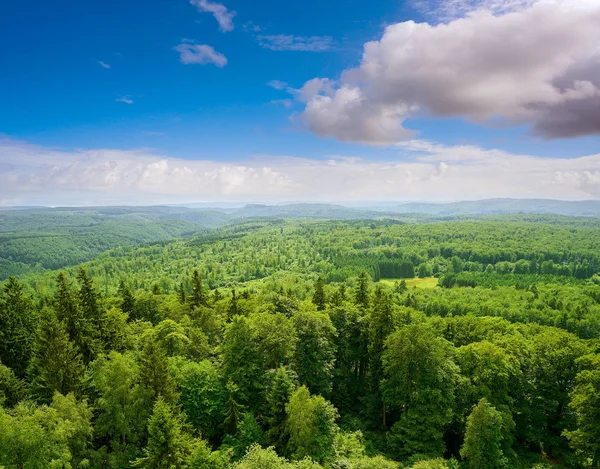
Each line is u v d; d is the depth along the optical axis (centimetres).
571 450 4894
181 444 3319
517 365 5122
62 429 3091
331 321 6106
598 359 4431
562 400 5034
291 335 5191
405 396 4894
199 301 8250
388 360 5203
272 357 5144
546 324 11481
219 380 4812
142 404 3934
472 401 4947
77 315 5206
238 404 4538
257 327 5272
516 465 4497
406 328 5078
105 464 3722
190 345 5769
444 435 5100
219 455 3384
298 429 3991
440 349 4988
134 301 8425
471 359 5266
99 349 5266
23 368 5116
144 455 3866
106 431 3872
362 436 4938
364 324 6100
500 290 15800
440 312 13362
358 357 6034
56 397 3525
